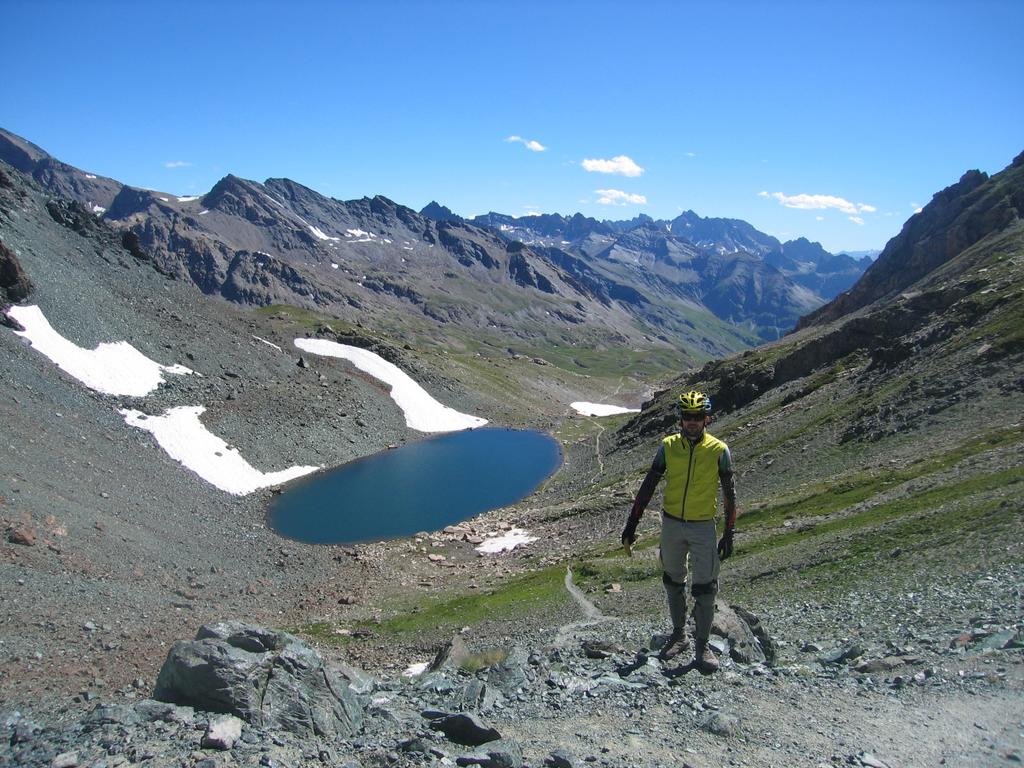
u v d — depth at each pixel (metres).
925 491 41.16
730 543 12.09
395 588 60.44
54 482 61.03
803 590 29.70
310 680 12.14
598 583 46.72
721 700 12.24
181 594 50.38
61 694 26.80
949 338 75.38
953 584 22.31
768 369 106.94
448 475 113.38
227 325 141.88
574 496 92.31
